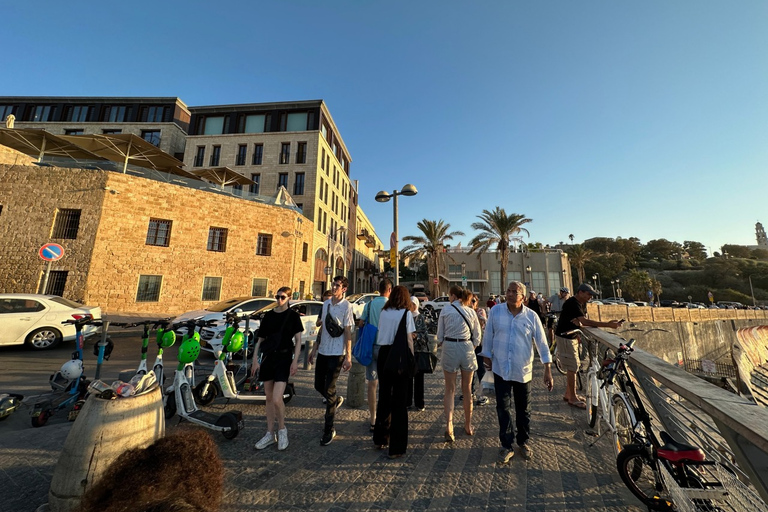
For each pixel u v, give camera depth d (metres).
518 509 2.62
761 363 28.58
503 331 3.64
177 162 23.94
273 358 3.69
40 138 19.83
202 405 4.73
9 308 8.94
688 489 2.19
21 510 2.48
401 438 3.46
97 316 10.05
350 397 5.09
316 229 29.56
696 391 2.17
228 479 3.00
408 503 2.69
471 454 3.55
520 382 3.49
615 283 85.88
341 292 4.08
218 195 20.86
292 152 30.59
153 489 0.83
